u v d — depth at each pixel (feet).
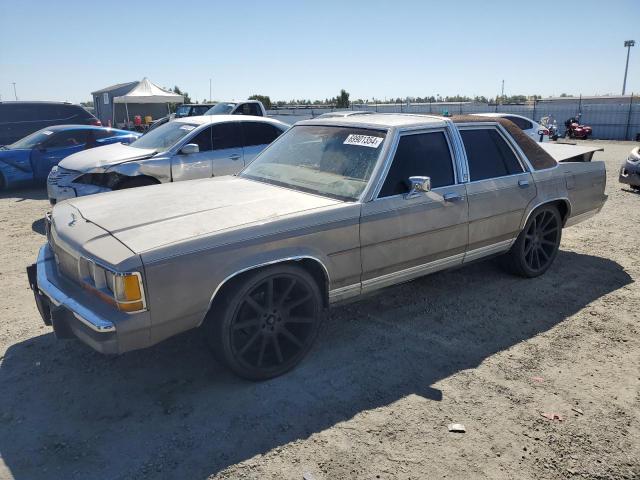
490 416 10.21
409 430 9.77
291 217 11.07
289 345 11.80
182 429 9.76
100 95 99.35
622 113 100.63
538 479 8.59
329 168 13.50
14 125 47.39
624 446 9.38
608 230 24.20
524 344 13.10
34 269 11.93
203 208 11.53
